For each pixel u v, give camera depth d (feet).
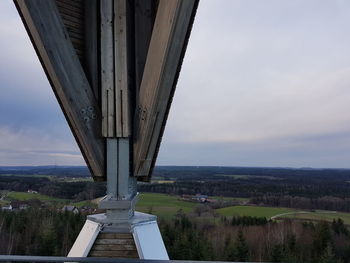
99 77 7.50
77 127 7.04
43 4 6.47
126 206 7.04
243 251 77.56
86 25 7.61
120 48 7.14
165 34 6.33
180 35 6.36
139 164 7.35
